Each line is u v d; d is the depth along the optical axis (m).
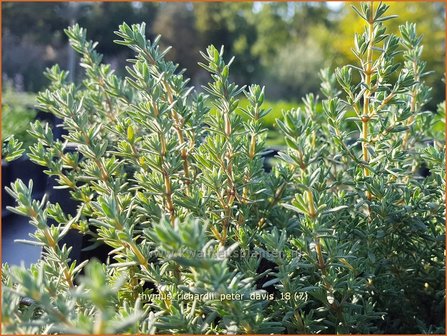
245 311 1.38
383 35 1.86
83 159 2.27
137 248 1.53
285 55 19.09
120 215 1.50
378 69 1.87
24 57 14.40
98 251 2.14
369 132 2.10
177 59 18.34
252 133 1.95
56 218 1.94
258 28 20.30
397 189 2.03
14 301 1.29
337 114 2.00
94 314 1.51
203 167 1.82
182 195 1.75
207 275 1.21
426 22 14.95
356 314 1.70
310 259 1.68
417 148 2.42
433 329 1.89
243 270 1.63
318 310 1.72
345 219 1.90
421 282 2.06
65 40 15.10
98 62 2.55
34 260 2.84
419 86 2.33
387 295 1.95
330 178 2.14
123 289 1.69
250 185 1.94
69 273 1.63
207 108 2.02
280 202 2.04
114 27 15.43
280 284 1.73
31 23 14.80
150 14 18.17
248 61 19.88
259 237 1.72
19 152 1.96
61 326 1.22
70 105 1.92
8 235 3.20
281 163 2.15
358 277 1.86
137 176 1.79
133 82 1.67
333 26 19.72
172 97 1.85
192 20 19.02
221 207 1.81
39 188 3.45
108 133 2.51
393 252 1.98
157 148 1.69
